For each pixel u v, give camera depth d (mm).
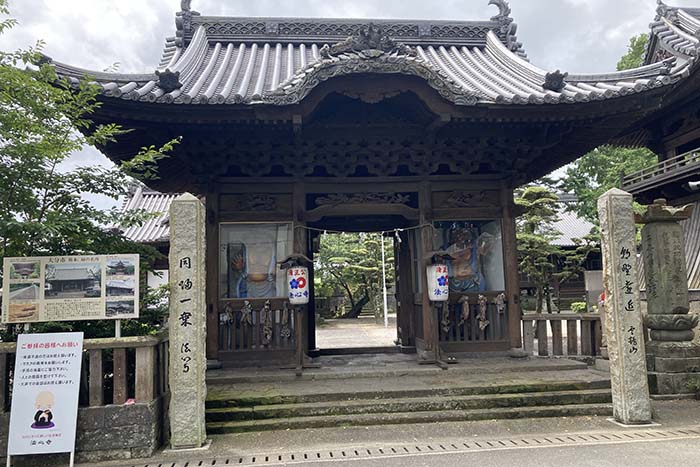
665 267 8398
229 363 8750
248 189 9148
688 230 15719
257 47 11688
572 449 5484
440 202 9508
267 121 7820
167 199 21641
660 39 16750
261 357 8852
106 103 7203
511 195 9656
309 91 7531
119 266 5762
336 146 9094
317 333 21297
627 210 6621
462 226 9688
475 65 11266
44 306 5543
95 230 6281
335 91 7754
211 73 9797
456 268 9562
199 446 5688
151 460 5414
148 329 6758
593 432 6141
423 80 7836
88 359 5992
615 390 6574
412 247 10531
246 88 8711
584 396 7117
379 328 24500
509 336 9375
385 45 7855
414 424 6555
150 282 16219
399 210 9352
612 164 24141
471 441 5863
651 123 16781
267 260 9148
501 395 7059
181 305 5844
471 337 9367
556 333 10336
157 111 7508
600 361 8438
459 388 7145
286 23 11742
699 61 12273
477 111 8086
